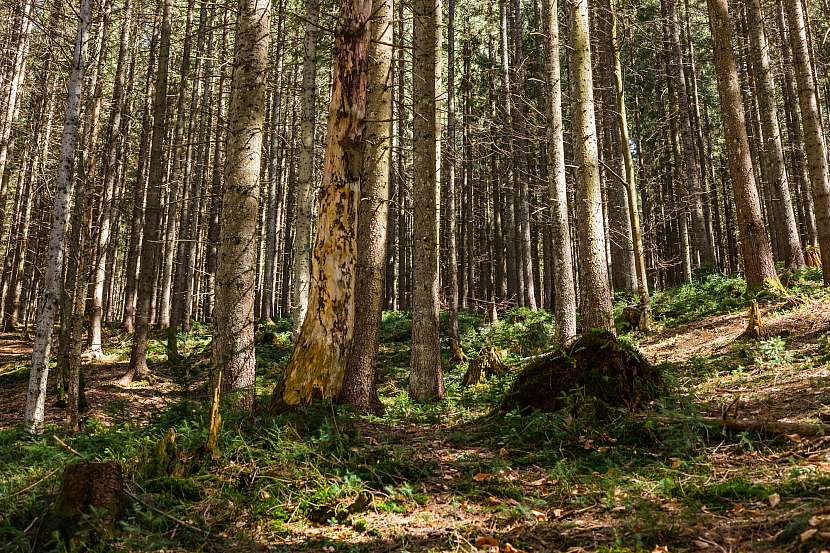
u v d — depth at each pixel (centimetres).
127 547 402
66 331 1235
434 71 1210
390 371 1617
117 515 432
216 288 929
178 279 2336
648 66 2922
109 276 3094
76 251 1177
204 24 2092
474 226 3353
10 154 2442
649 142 3272
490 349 1329
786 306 1231
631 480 489
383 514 481
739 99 1416
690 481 470
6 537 412
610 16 1584
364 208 1039
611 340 734
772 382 775
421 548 405
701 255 2106
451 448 692
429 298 1179
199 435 616
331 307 749
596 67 2298
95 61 1354
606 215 2109
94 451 648
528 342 1659
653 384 719
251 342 910
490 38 2975
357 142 760
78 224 1121
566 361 740
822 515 335
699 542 351
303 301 1352
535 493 505
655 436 593
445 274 3209
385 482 549
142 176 2217
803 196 2202
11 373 1636
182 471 543
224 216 938
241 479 530
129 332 2275
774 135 1705
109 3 1375
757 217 1402
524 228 2328
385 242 1052
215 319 916
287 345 1997
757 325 1093
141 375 1539
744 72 2620
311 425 669
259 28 958
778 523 353
